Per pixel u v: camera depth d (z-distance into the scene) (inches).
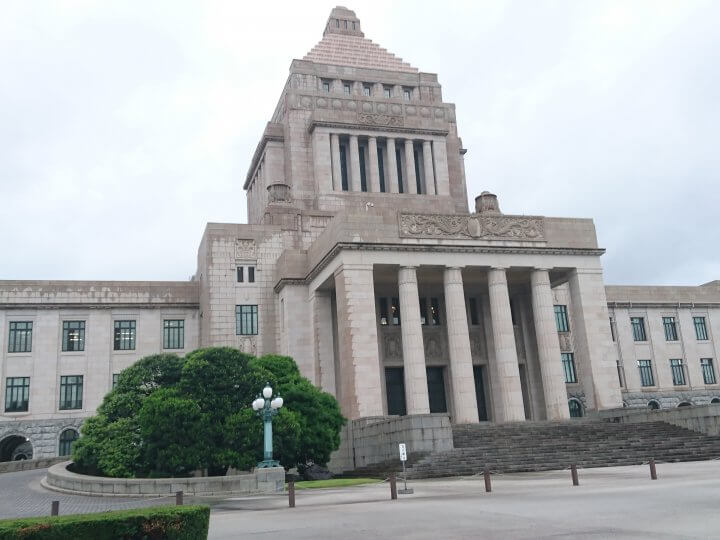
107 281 2437.3
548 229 2121.1
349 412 1818.4
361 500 928.9
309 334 2188.7
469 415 1888.5
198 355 1469.0
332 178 2701.8
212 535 636.7
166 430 1346.0
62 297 2381.9
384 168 2837.1
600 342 2092.8
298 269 2236.7
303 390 1552.7
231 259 2325.3
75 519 500.7
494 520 627.2
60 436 2279.8
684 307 3002.0
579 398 2593.5
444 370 2249.0
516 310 2363.4
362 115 2780.5
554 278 2285.9
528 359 2294.5
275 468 1192.8
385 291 2245.3
